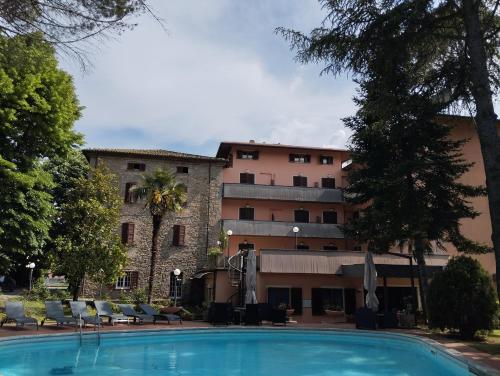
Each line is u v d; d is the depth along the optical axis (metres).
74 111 23.02
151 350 13.95
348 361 12.41
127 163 33.34
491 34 11.88
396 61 11.85
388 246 20.94
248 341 16.44
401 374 10.66
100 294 29.25
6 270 22.44
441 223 19.86
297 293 24.36
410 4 10.87
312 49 11.64
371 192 22.66
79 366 11.07
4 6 6.67
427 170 20.50
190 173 34.28
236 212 37.09
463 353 11.20
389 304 24.88
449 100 12.98
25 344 13.44
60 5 6.89
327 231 35.75
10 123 19.62
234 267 25.83
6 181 19.98
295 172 39.41
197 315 22.33
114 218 25.81
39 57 7.84
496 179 10.76
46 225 22.73
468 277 14.46
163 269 32.16
